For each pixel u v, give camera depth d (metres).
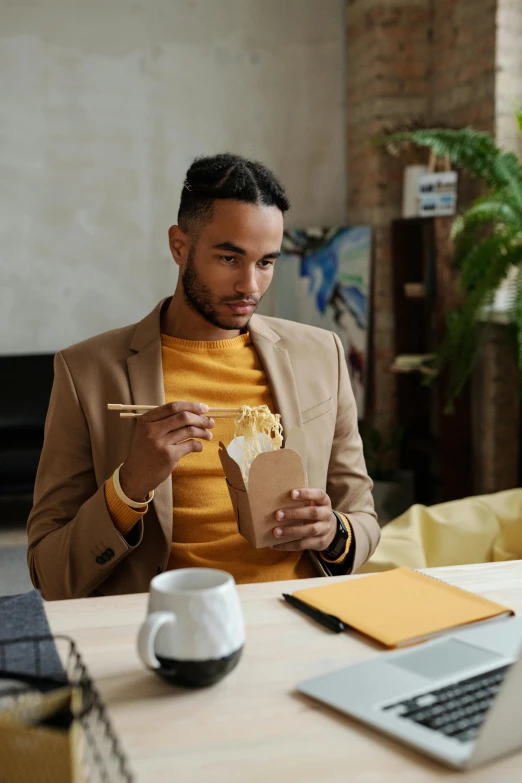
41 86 4.42
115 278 4.62
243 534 1.30
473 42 3.80
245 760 0.71
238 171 1.36
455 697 0.79
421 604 1.04
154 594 0.83
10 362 4.29
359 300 4.36
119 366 1.47
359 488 1.59
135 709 0.79
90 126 4.50
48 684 0.75
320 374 1.58
